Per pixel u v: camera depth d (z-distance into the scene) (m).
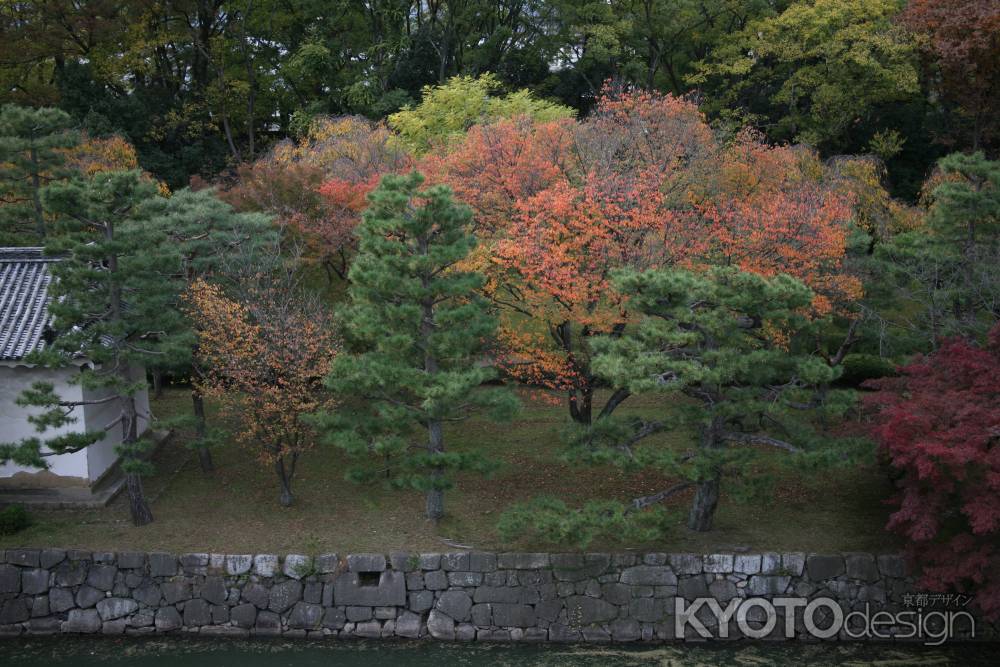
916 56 33.88
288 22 42.19
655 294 16.11
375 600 17.77
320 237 23.17
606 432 17.77
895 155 37.44
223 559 17.77
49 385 17.53
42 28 35.56
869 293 21.41
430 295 17.72
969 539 15.38
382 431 18.52
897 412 15.22
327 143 29.41
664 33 38.25
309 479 21.14
